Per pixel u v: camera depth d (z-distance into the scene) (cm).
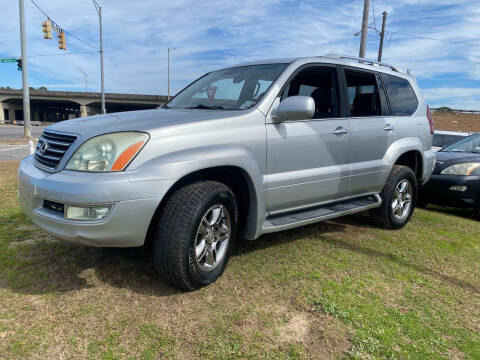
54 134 280
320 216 357
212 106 344
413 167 489
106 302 252
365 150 402
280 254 348
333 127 364
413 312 255
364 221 484
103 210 236
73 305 247
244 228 317
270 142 310
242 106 322
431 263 348
